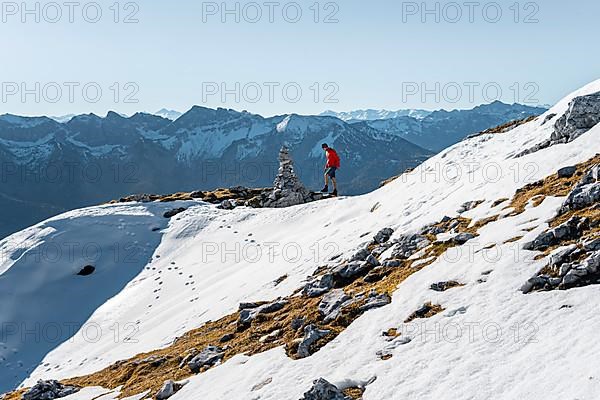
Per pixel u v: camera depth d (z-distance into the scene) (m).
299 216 55.06
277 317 25.89
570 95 37.56
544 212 22.06
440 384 14.24
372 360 17.16
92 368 34.69
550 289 16.72
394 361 16.50
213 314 33.72
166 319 39.59
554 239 19.34
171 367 25.83
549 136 32.84
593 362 12.16
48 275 56.66
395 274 23.98
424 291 20.27
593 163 24.62
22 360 43.72
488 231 23.30
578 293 15.78
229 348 24.45
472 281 19.39
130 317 45.41
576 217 19.47
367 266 27.02
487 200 27.61
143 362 28.62
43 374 39.56
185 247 58.84
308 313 23.78
